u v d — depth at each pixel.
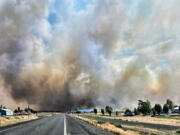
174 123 43.81
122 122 45.41
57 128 23.11
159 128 29.94
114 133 18.91
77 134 16.77
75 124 32.09
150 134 21.44
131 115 113.44
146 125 36.53
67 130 20.53
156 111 128.88
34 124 30.75
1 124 29.66
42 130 20.08
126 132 19.62
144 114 115.44
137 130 25.80
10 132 17.78
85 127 25.66
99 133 18.09
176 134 22.22
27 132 17.80
